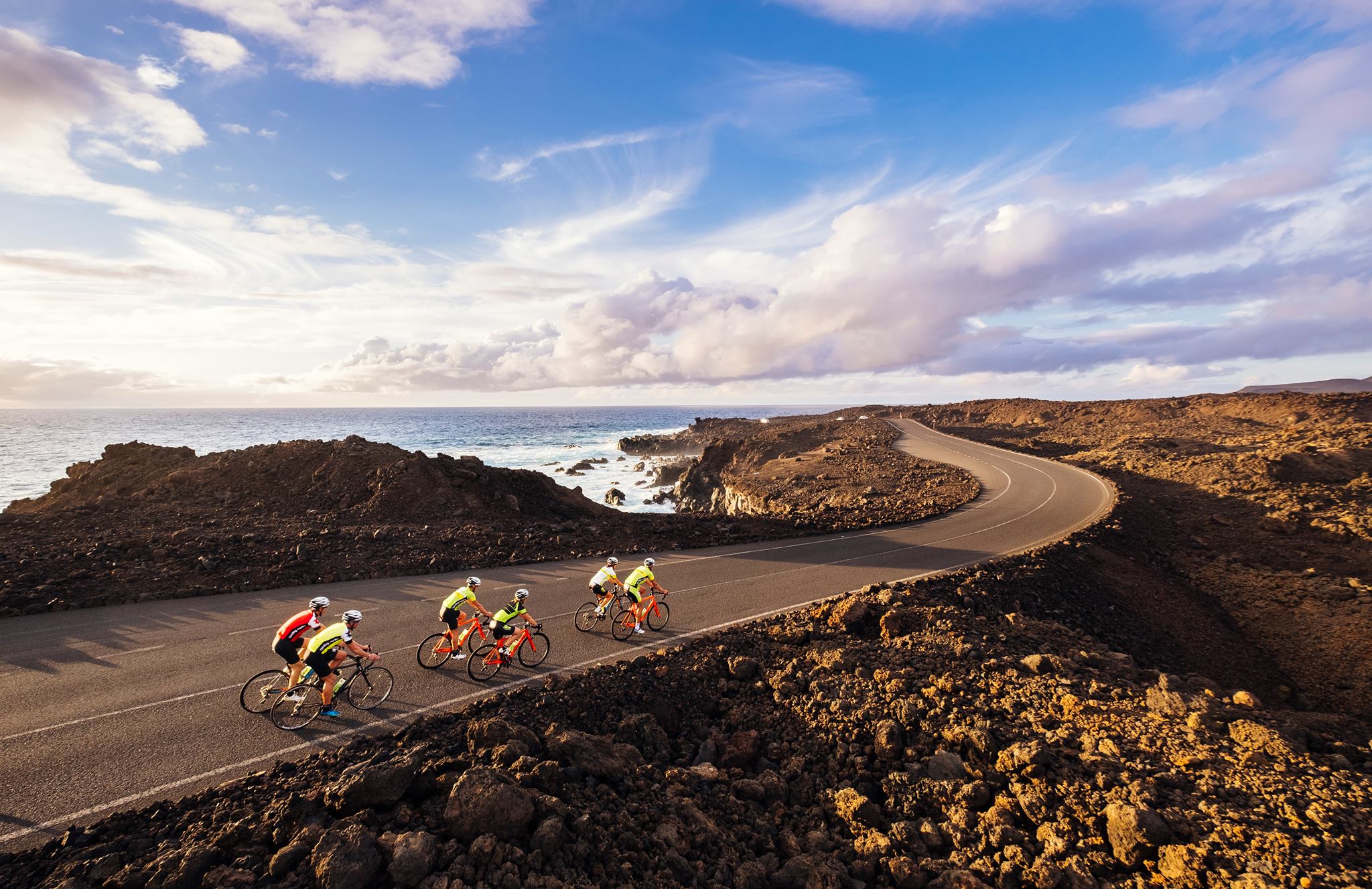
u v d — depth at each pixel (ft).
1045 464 171.73
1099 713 34.09
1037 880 23.86
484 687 36.32
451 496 93.15
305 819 22.36
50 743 28.55
